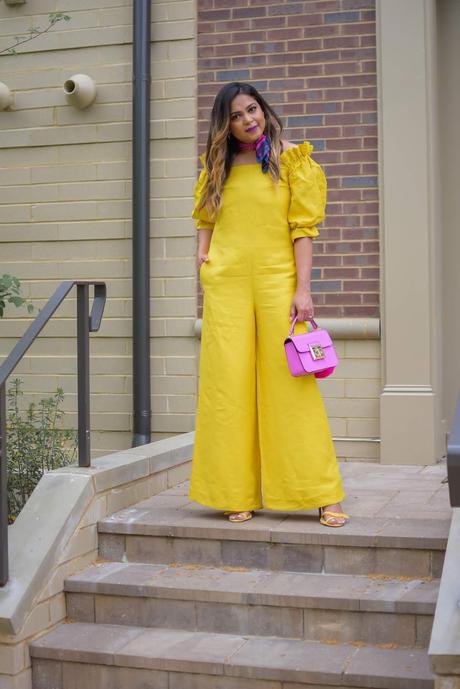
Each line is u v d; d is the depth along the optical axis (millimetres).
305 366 4020
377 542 3943
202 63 6082
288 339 4070
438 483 5105
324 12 5887
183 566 4199
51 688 3768
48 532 4008
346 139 5863
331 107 5883
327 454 4191
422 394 5695
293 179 4207
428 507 4465
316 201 4219
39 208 6348
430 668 2996
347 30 5855
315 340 4105
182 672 3580
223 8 6043
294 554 4055
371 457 5852
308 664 3477
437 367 5832
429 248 5699
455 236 6070
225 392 4270
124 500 4578
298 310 4191
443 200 6098
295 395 4180
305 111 5922
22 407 6352
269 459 4234
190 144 6090
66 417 6301
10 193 6398
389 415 5738
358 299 5852
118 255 6211
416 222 5695
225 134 4188
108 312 6223
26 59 6363
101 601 4016
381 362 5793
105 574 4113
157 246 6145
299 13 5926
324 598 3707
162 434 6152
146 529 4254
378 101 5777
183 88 6094
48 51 6320
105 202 6230
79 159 6273
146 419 6082
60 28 6289
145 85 6055
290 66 5941
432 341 5707
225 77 6047
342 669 3412
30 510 4141
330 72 5883
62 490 4219
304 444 4168
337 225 5879
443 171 6090
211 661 3543
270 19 5969
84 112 6258
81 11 6250
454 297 6086
